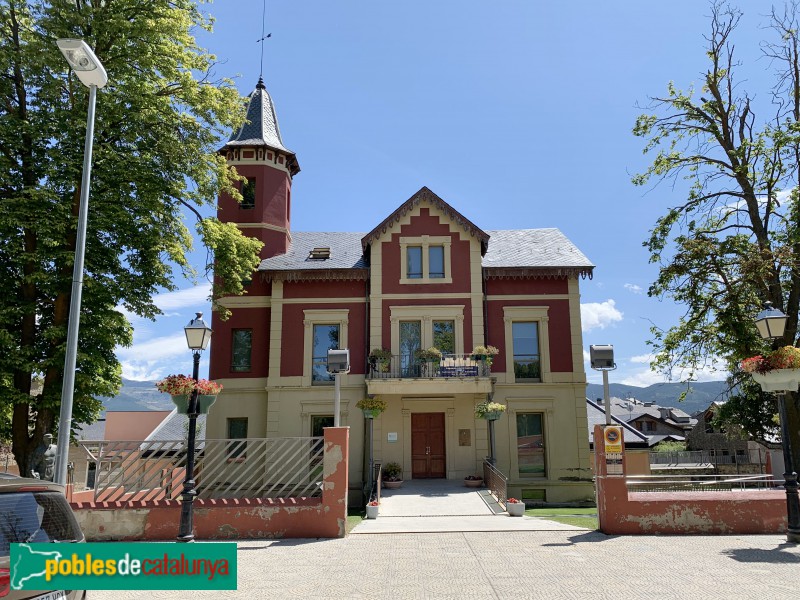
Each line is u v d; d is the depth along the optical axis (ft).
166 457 39.58
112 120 52.13
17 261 48.21
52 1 50.83
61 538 14.89
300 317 78.59
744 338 57.62
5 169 48.67
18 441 49.65
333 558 30.71
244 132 88.22
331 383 76.79
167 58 55.77
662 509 36.83
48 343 51.29
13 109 51.88
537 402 75.56
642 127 67.77
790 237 59.98
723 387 67.41
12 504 14.03
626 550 31.58
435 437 73.97
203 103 58.18
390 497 59.57
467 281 77.30
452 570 27.53
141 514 37.22
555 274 78.59
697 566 27.48
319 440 39.32
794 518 33.24
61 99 53.47
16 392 46.80
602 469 37.60
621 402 230.48
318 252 84.12
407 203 78.89
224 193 85.61
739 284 59.93
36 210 46.52
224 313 65.46
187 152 57.00
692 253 60.29
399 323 76.74
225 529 37.04
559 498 72.59
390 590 24.04
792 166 60.85
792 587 23.52
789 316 58.34
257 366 78.18
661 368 66.44
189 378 34.32
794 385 33.78
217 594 23.66
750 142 62.23
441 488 65.36
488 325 77.77
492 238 90.84
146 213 53.21
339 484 37.93
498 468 73.26
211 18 61.00
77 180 49.88
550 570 27.17
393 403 73.87
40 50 49.96
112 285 50.11
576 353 76.84
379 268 77.87
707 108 65.16
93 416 53.16
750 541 33.68
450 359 72.28
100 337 50.08
